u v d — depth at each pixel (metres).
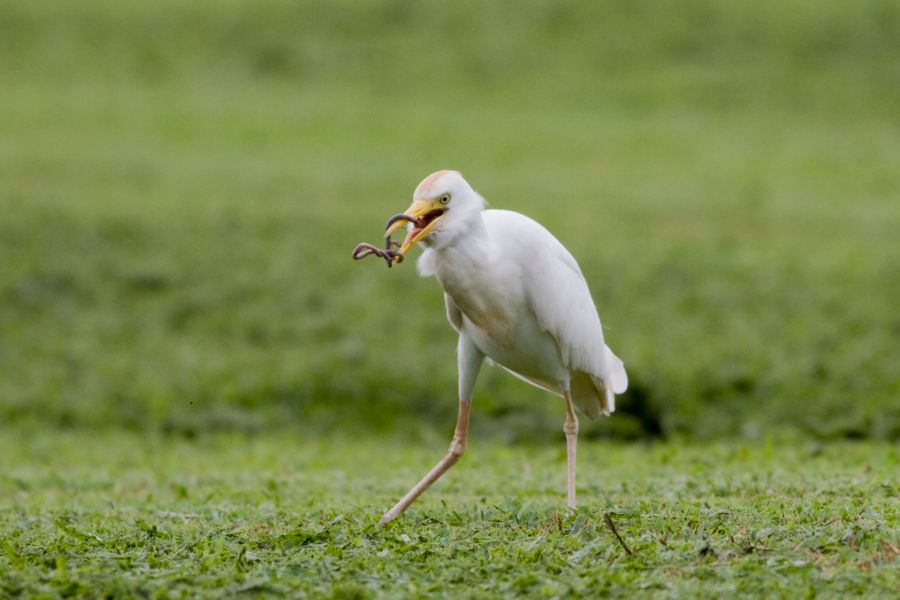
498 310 7.36
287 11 36.22
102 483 10.70
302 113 29.75
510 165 25.91
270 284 18.45
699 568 5.90
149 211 21.59
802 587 5.62
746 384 14.38
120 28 35.22
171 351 16.38
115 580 5.94
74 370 15.79
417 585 5.88
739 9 35.44
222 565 6.32
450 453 7.74
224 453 12.93
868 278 18.33
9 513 8.80
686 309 17.25
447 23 35.38
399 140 27.78
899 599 5.46
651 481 9.05
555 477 9.81
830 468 9.81
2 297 17.80
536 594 5.73
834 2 35.41
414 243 7.08
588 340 7.70
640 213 22.39
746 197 23.64
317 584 5.97
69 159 25.28
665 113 30.05
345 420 14.44
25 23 35.38
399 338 16.45
